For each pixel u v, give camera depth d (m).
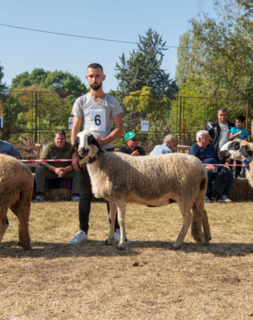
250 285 3.33
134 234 5.33
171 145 7.51
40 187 8.08
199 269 3.78
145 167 4.47
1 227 4.13
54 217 6.45
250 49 23.47
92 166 4.51
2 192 4.10
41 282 3.39
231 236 5.25
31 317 2.68
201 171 4.55
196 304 2.91
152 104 34.38
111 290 3.20
